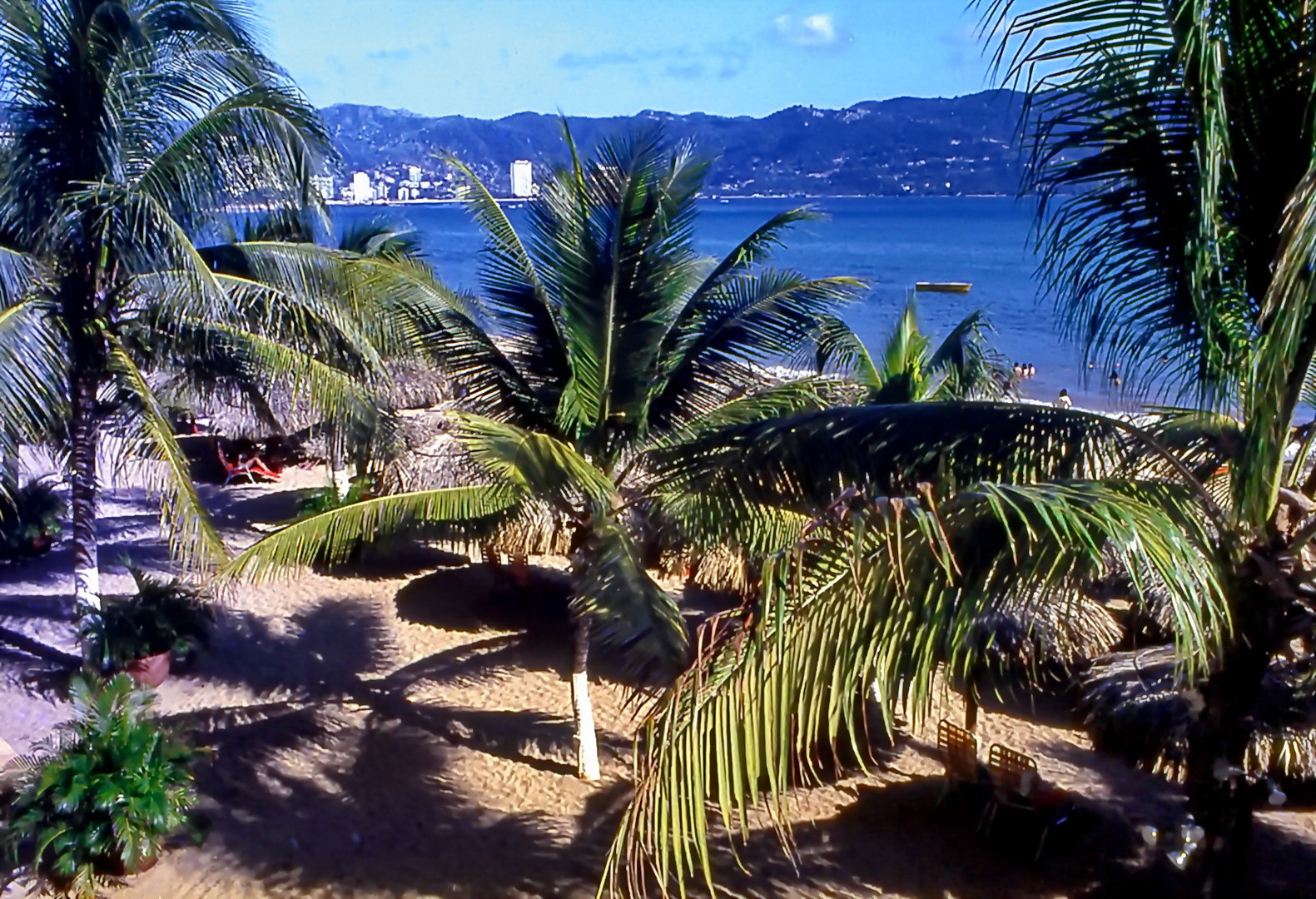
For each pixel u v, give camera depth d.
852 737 4.25
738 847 8.01
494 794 8.67
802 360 12.01
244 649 11.55
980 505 4.19
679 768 4.10
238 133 9.14
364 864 7.57
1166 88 4.87
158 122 9.55
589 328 8.12
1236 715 5.26
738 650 4.16
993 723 10.41
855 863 7.85
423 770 9.02
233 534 15.36
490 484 8.42
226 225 10.57
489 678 11.05
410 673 11.12
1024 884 7.67
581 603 7.20
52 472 16.95
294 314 10.47
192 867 7.46
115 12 8.76
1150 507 4.29
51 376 9.05
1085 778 9.34
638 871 4.99
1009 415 5.55
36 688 10.15
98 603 10.66
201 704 10.15
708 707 4.14
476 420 7.07
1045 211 5.35
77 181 8.73
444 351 8.66
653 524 8.57
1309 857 8.08
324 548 8.19
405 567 14.55
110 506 16.73
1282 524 5.20
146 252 9.45
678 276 8.17
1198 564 4.07
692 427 8.51
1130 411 6.68
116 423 10.51
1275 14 4.62
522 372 8.75
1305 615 4.93
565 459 6.81
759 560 6.72
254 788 8.62
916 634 4.13
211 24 9.71
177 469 9.05
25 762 7.96
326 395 10.25
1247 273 5.05
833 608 4.16
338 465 15.92
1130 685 8.16
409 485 13.34
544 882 7.40
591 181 8.02
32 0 8.88
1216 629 4.47
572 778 8.97
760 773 4.27
